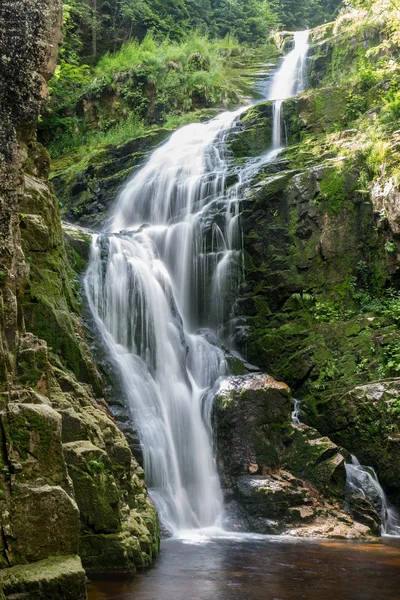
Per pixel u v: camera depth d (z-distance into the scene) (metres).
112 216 17.58
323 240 14.43
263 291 14.58
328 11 36.59
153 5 29.73
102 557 6.61
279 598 5.98
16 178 5.98
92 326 10.79
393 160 13.76
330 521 10.07
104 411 9.03
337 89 18.36
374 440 11.78
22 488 5.27
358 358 12.83
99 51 28.03
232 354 13.76
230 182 15.92
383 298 13.83
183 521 9.80
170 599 5.80
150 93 23.30
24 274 6.91
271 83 24.92
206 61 25.20
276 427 10.91
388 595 6.21
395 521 11.30
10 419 5.40
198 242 14.96
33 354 6.31
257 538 9.29
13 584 4.83
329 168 14.84
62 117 23.39
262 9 33.09
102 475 6.73
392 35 20.14
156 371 11.79
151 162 18.25
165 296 12.89
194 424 11.18
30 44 5.93
